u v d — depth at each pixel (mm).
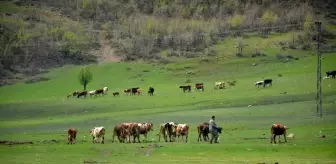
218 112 83625
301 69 145750
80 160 42438
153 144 50094
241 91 111875
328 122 64250
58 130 74250
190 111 88750
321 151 43094
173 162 39781
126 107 102938
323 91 98875
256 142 50656
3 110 112562
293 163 38125
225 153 43719
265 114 76688
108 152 46656
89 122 82562
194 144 48312
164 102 104938
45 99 135000
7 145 54281
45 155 46125
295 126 62438
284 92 102062
